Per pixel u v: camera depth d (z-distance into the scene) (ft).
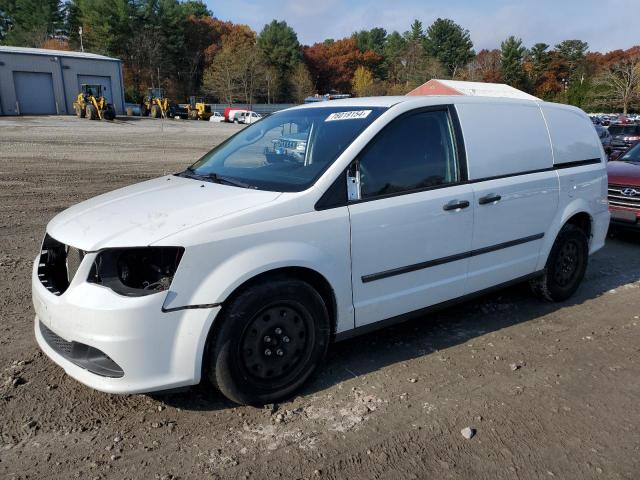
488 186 13.82
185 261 9.43
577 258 17.16
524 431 10.16
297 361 11.00
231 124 162.20
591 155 17.57
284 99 293.84
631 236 27.37
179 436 9.74
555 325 15.30
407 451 9.49
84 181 40.19
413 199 12.28
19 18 271.08
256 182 11.84
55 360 10.23
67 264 10.23
